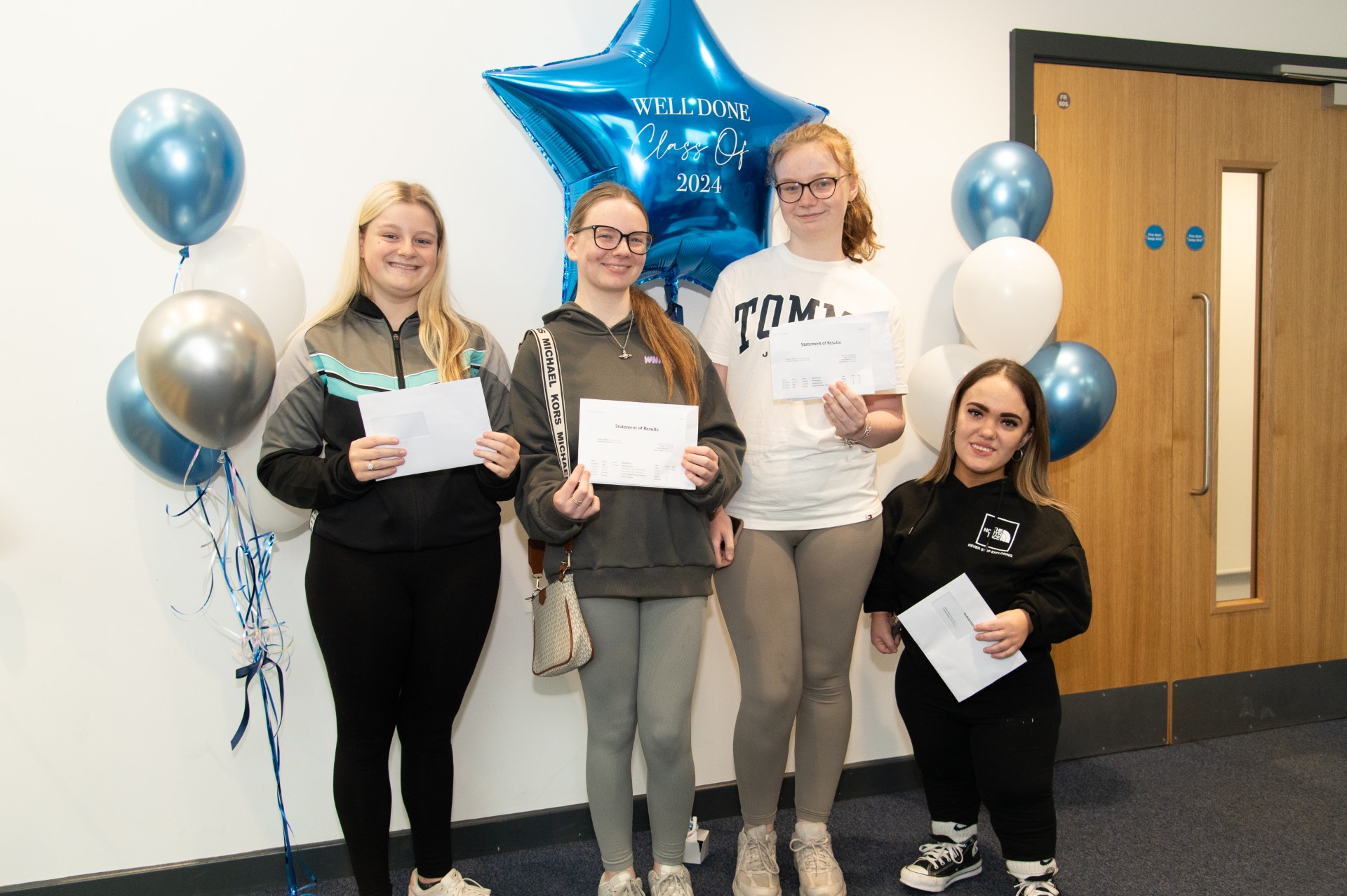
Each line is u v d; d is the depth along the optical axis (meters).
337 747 1.45
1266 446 2.40
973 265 1.79
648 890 1.67
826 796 1.62
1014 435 1.52
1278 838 1.81
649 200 1.67
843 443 1.57
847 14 1.97
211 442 1.39
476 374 1.48
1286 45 2.29
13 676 1.65
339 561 1.37
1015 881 1.53
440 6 1.74
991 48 2.08
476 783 1.87
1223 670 2.39
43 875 1.69
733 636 1.60
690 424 1.38
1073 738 2.25
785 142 1.57
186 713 1.73
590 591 1.39
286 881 1.76
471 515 1.43
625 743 1.46
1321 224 2.40
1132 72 2.19
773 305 1.59
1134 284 2.24
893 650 1.71
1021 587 1.53
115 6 1.60
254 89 1.67
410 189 1.44
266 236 1.57
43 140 1.59
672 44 1.68
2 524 1.63
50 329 1.63
